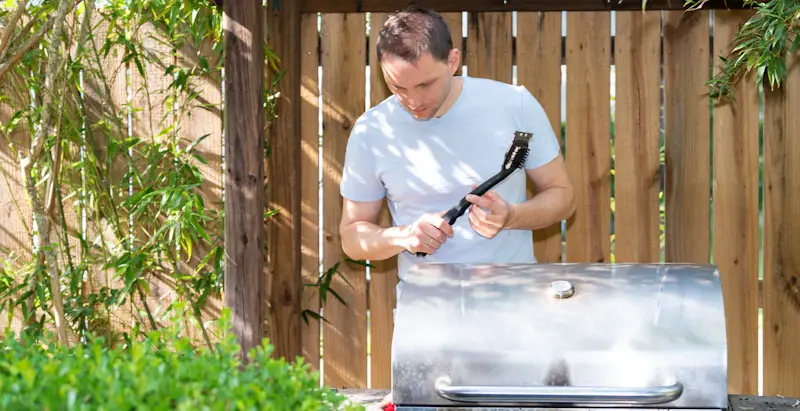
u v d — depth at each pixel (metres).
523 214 1.97
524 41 3.14
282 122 3.19
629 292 1.57
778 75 2.71
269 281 3.25
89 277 3.26
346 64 3.22
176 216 3.01
